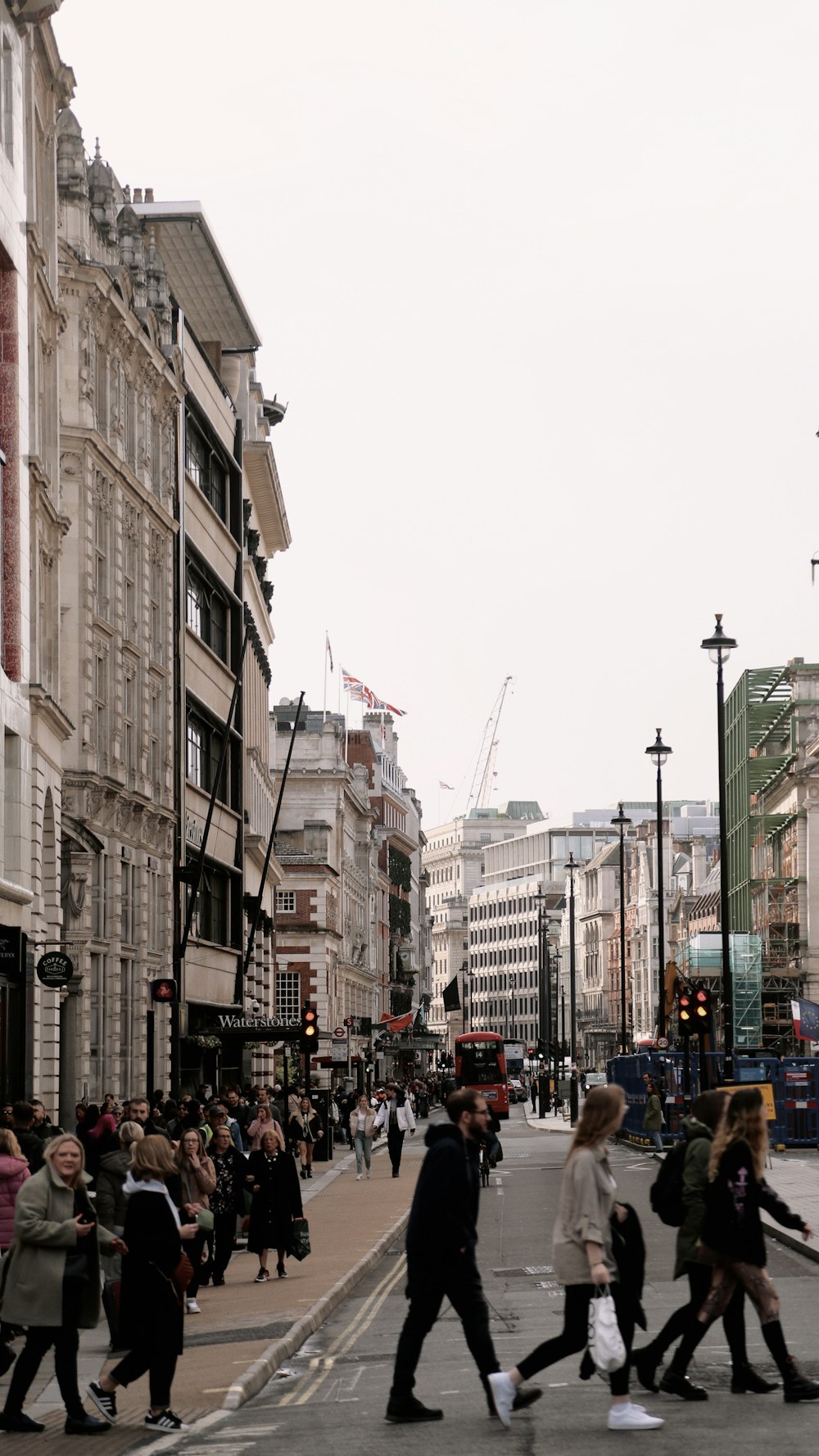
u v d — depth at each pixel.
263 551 79.88
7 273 30.92
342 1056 68.38
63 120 40.41
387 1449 10.88
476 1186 12.15
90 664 39.91
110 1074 41.28
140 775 44.81
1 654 30.41
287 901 96.81
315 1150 57.38
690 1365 14.00
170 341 49.41
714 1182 12.29
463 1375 14.27
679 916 156.75
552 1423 11.58
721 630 44.12
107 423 41.91
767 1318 12.20
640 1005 179.38
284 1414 12.77
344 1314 19.52
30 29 32.78
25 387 31.61
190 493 53.81
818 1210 27.88
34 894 32.41
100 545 41.81
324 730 105.50
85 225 40.38
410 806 175.00
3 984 29.44
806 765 101.88
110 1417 12.53
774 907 106.31
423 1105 94.19
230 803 62.66
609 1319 11.09
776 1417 11.46
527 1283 21.31
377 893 136.00
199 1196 19.89
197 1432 12.23
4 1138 15.38
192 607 55.53
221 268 61.28
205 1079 55.19
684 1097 47.69
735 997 99.12
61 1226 12.34
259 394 75.56
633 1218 11.55
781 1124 49.06
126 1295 12.57
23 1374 12.43
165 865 48.06
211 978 57.41
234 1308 19.80
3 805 29.80
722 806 43.81
